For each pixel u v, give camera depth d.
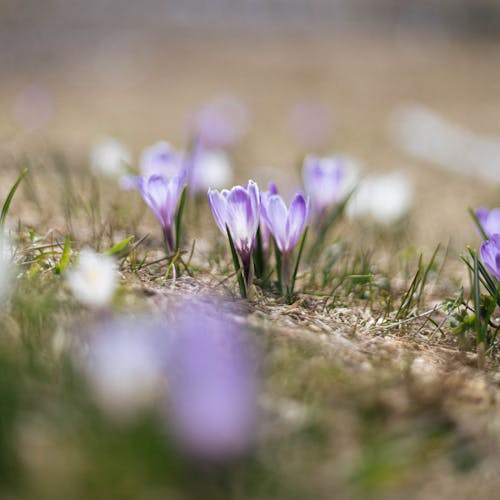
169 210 0.70
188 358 0.54
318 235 0.81
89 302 0.60
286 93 3.37
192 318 0.61
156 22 5.25
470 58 4.45
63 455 0.51
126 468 0.50
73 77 3.66
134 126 2.34
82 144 1.64
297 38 5.11
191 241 0.82
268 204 0.68
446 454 0.54
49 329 0.58
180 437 0.50
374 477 0.52
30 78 3.56
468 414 0.57
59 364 0.55
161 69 3.96
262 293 0.69
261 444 0.52
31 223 0.80
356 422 0.55
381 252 0.91
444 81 3.75
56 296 0.62
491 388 0.60
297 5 5.90
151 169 0.78
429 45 4.86
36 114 1.93
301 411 0.55
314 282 0.74
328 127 2.12
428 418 0.56
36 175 1.04
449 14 5.43
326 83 3.64
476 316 0.64
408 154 2.30
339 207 0.81
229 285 0.70
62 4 4.95
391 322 0.68
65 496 0.50
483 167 2.16
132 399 0.52
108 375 0.52
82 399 0.52
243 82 3.63
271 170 1.58
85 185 1.01
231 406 0.50
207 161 0.87
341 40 5.05
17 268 0.63
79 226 0.81
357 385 0.57
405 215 0.98
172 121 2.54
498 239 0.65
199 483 0.51
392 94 3.41
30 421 0.52
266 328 0.62
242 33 5.19
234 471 0.51
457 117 2.94
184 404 0.50
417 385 0.58
